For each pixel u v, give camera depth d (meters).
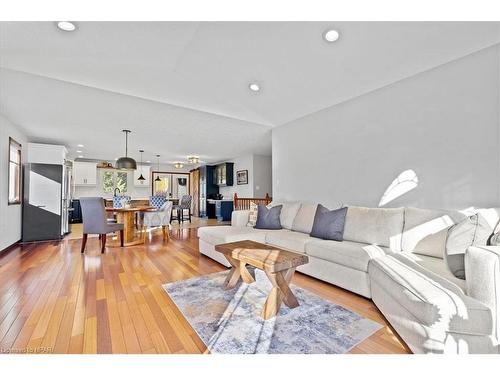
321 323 1.92
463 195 2.44
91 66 2.72
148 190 10.12
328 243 2.76
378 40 2.48
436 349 1.34
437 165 2.63
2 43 2.22
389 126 3.07
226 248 2.50
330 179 3.86
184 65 2.93
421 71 2.75
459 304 1.37
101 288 2.59
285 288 2.17
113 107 3.84
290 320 1.96
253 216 4.26
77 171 8.36
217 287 2.63
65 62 2.61
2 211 4.04
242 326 1.87
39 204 5.07
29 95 3.34
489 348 1.34
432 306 1.36
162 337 1.72
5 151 4.14
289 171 4.64
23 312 2.06
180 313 2.06
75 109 3.87
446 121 2.56
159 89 3.35
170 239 5.30
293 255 2.23
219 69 3.08
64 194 5.68
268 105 3.97
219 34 2.52
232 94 3.64
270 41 2.65
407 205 2.88
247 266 3.09
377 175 3.20
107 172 9.27
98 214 4.07
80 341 1.67
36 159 5.18
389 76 2.90
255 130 5.20
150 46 2.44
